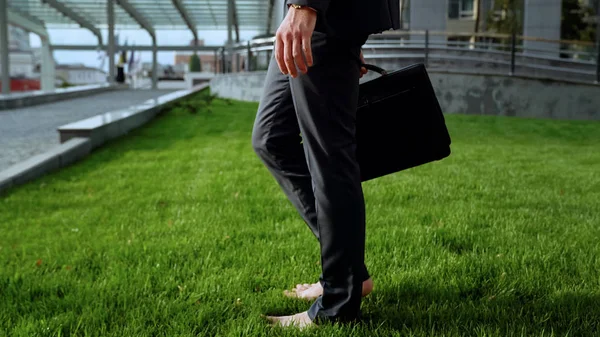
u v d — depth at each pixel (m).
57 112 15.70
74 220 3.84
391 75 1.92
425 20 18.50
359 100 1.96
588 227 3.36
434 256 2.76
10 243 3.30
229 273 2.55
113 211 4.10
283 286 2.41
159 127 10.30
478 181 5.15
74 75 84.00
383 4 1.79
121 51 44.41
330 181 1.75
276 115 1.95
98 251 3.03
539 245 2.91
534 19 18.80
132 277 2.53
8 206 4.33
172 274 2.57
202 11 36.72
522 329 1.82
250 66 18.89
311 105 1.74
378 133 1.98
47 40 44.03
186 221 3.65
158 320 2.05
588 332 1.82
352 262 1.78
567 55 18.80
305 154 1.81
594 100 14.97
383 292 2.27
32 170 5.54
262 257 2.79
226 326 1.99
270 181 5.15
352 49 1.76
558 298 2.14
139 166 6.20
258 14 37.47
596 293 2.19
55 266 2.79
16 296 2.35
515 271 2.50
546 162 6.75
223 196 4.50
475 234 3.18
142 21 40.12
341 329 1.81
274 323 2.00
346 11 1.69
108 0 35.16
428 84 1.93
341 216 1.75
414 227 3.34
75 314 2.11
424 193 4.53
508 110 14.99
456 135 9.98
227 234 3.29
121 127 9.16
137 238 3.26
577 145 9.05
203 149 7.45
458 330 1.85
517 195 4.49
